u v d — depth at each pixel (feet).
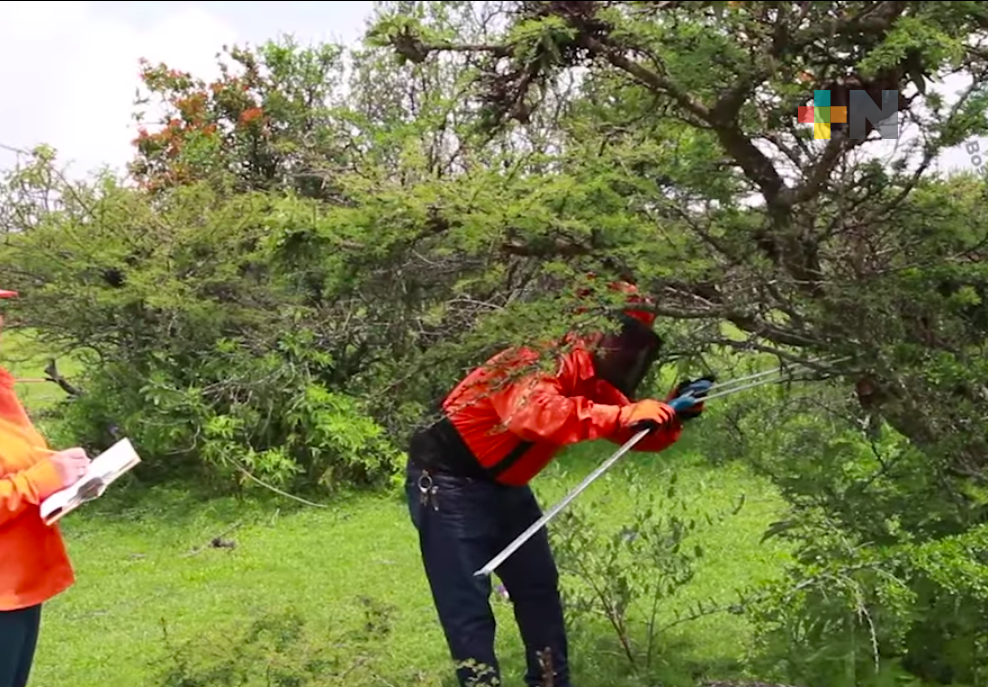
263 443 28.96
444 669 15.34
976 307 12.28
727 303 11.62
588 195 11.39
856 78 10.86
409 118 19.58
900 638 12.23
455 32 11.52
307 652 11.43
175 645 16.71
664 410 11.85
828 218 11.67
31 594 11.62
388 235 11.32
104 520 26.71
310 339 27.43
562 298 11.10
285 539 24.73
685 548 21.38
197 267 23.62
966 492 12.73
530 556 13.85
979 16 10.49
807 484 13.39
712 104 11.09
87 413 30.25
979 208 12.02
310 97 33.19
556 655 13.98
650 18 10.66
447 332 12.28
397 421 12.77
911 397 11.78
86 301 27.37
